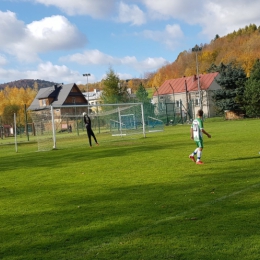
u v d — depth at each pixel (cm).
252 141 1670
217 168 991
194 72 10169
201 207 607
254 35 10581
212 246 438
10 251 468
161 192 744
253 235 464
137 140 2350
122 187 827
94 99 9938
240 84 4697
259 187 724
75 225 559
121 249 448
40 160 1578
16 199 781
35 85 12731
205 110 6325
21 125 5822
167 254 423
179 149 1572
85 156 1594
